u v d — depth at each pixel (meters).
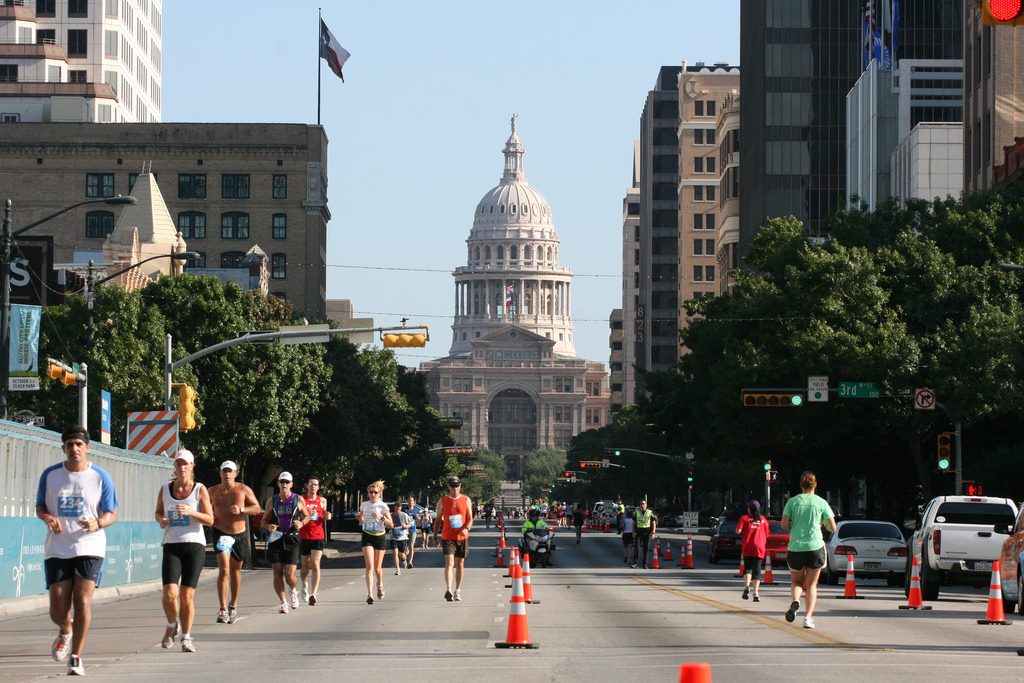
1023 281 96.81
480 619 44.19
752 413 106.25
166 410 80.25
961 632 39.41
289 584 47.78
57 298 143.12
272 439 107.94
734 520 102.06
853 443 114.94
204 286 106.06
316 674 28.17
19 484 52.47
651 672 28.27
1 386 67.25
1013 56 132.00
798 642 35.66
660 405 137.88
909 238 100.00
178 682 26.92
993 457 95.81
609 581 73.12
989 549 55.38
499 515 183.62
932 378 93.25
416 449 196.75
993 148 132.50
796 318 100.12
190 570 33.06
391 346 77.94
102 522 28.05
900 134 186.50
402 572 88.19
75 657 27.92
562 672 28.30
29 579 53.53
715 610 48.78
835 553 68.94
